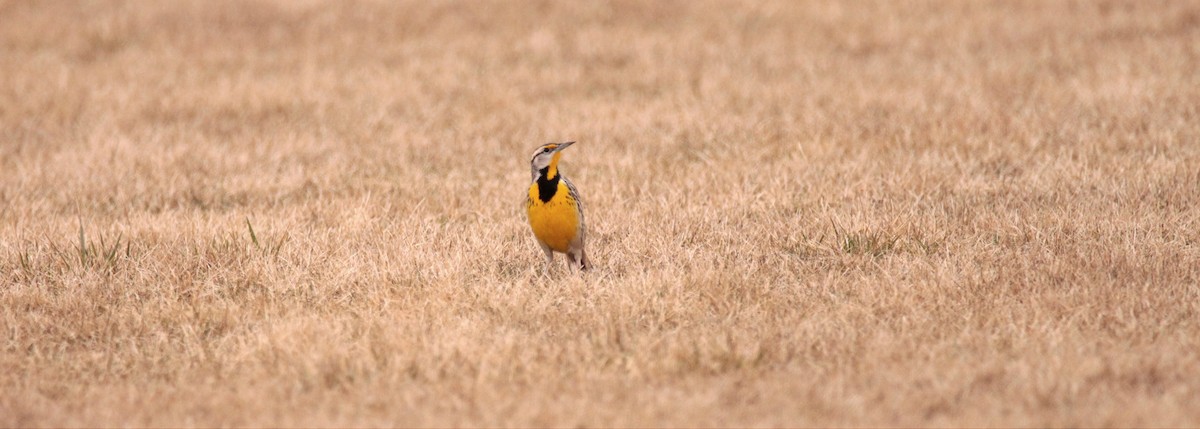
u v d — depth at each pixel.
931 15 27.86
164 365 9.50
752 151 16.98
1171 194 13.19
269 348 9.43
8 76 24.78
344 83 23.52
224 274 11.60
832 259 11.60
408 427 7.93
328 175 16.41
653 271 11.25
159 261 11.91
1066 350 8.76
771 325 9.73
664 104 20.80
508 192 15.20
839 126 18.31
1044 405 7.82
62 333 10.18
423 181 16.03
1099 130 17.19
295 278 11.33
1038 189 13.98
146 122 20.84
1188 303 9.70
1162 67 21.61
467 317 10.21
